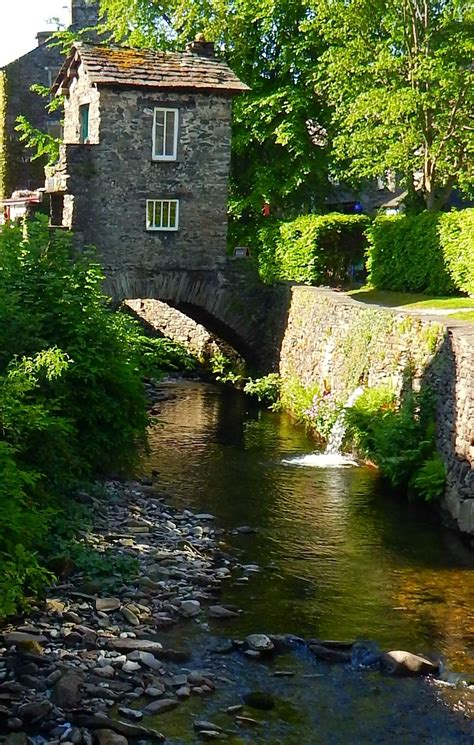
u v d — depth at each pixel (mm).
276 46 29016
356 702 7996
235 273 24797
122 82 23234
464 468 12820
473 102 22578
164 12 31781
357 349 17844
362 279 26312
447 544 12172
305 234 23828
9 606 8359
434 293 21344
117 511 12703
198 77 24188
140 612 9555
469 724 7660
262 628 9445
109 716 7504
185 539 11961
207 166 24344
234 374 25891
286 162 28750
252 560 11422
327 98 27375
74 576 10234
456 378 13523
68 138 26406
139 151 23766
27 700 7578
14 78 39344
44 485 11766
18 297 12859
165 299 24359
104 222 23688
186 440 18344
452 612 9914
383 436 14930
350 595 10359
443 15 22641
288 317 22844
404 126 23156
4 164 39406
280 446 17922
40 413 10773
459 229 20609
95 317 13812
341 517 13250
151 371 16141
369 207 38312
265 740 7324
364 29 23531
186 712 7695
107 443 13953
